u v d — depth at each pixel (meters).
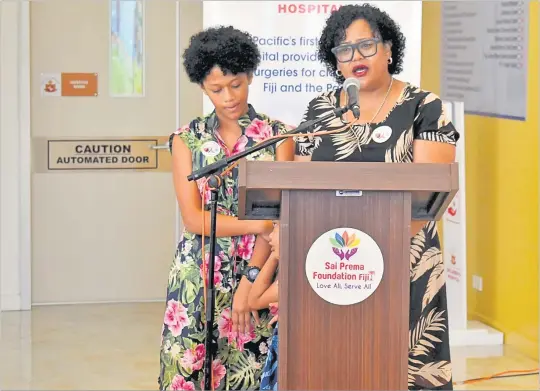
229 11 4.00
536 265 4.91
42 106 5.80
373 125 2.81
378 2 4.04
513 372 4.64
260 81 4.03
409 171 2.09
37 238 5.90
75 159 5.86
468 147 5.64
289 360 2.16
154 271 6.02
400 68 2.90
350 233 2.13
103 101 5.84
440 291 2.94
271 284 2.97
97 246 5.95
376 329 2.16
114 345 5.10
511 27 5.11
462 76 5.67
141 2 5.79
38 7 5.73
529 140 4.96
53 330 5.39
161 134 5.89
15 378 4.46
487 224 5.45
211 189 2.57
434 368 2.95
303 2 4.02
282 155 3.01
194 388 3.04
